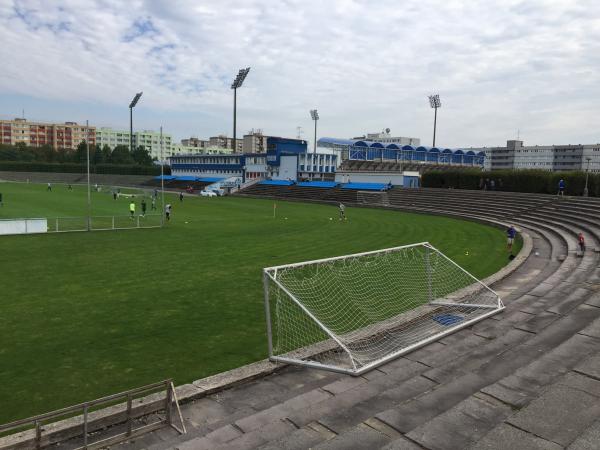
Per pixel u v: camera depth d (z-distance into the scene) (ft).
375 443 19.69
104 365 33.04
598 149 464.24
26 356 34.37
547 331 34.35
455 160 304.50
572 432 18.90
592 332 32.24
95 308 46.14
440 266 63.00
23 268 63.82
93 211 146.51
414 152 282.77
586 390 22.68
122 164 414.21
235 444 21.01
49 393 28.86
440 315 41.96
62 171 380.78
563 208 120.26
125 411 23.81
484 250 81.97
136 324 41.70
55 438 22.22
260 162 287.28
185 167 344.08
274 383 29.78
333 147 280.31
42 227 98.94
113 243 86.84
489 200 155.53
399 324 39.32
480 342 35.19
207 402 27.14
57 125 579.89
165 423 24.14
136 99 421.18
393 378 29.22
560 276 54.85
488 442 18.21
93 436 23.04
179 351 35.76
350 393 26.81
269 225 118.83
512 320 39.63
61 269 63.52
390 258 66.33
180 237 95.66
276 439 20.97
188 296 50.88
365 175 227.61
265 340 38.11
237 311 45.60
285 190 241.55
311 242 90.43
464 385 25.66
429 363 31.63
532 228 105.60
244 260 71.51
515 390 23.79
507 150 519.19
